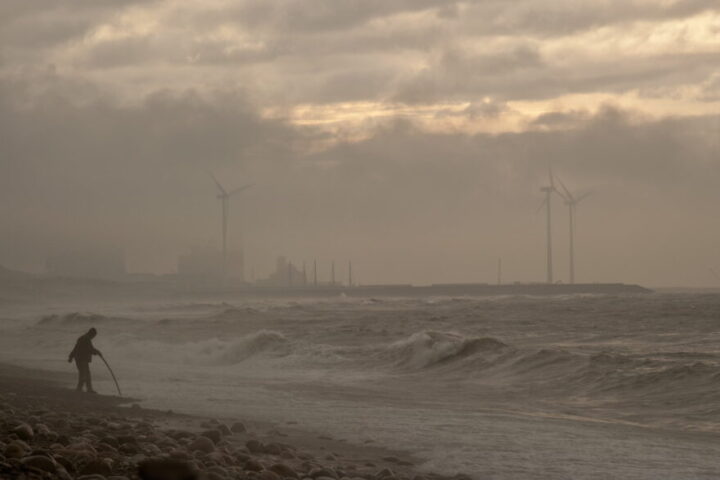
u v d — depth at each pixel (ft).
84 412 220.02
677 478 150.71
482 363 382.63
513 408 260.62
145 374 392.88
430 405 267.39
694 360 357.41
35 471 94.22
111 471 107.24
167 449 136.05
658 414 245.24
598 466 161.68
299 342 509.35
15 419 174.81
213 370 422.41
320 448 179.73
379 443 187.73
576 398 285.64
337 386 334.03
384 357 435.12
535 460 167.22
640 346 497.46
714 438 198.59
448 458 169.07
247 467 126.93
